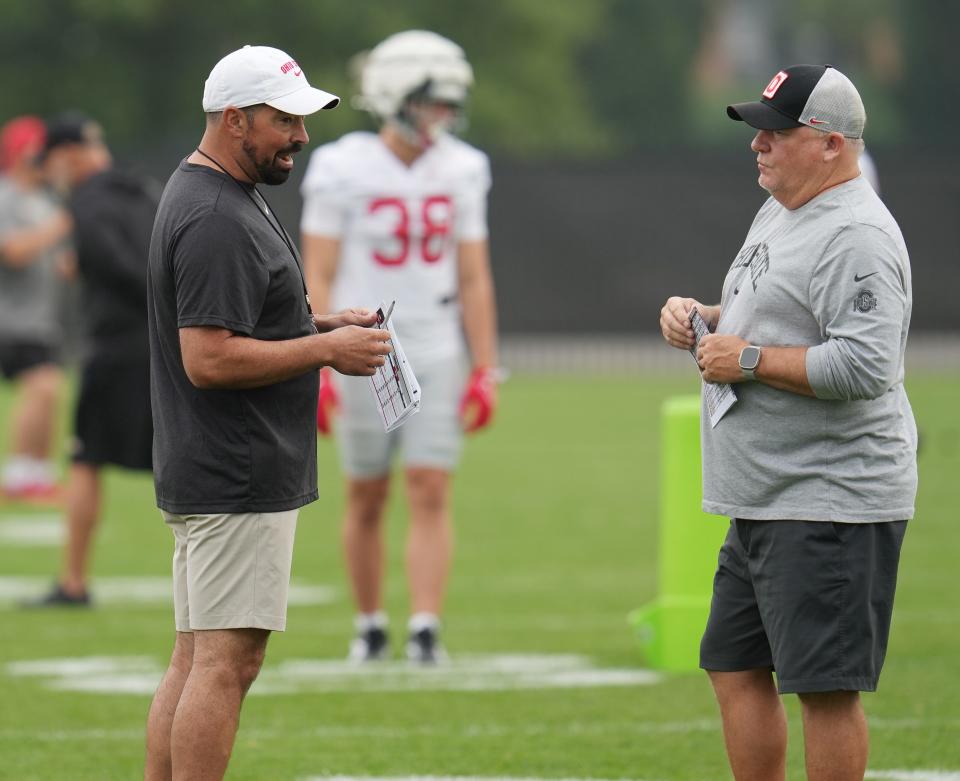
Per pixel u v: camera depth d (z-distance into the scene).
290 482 18.64
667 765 23.09
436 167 30.02
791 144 18.16
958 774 22.31
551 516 50.09
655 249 95.12
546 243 95.50
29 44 148.75
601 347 96.19
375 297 29.97
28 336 52.06
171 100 149.88
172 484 18.50
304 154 88.69
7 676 29.03
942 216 93.31
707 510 18.80
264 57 18.55
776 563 18.16
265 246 18.38
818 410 18.09
